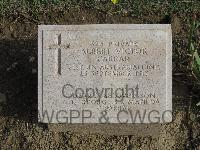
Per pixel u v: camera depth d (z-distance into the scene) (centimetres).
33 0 143
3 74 140
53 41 119
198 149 132
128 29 118
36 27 143
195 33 140
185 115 135
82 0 143
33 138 133
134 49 118
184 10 142
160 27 118
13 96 138
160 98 118
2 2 143
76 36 118
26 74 140
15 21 144
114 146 131
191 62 133
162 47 118
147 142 131
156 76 118
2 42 143
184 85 137
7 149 133
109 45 118
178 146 133
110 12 143
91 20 143
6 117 136
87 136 131
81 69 119
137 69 118
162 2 142
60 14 144
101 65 118
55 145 132
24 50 142
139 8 142
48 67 119
